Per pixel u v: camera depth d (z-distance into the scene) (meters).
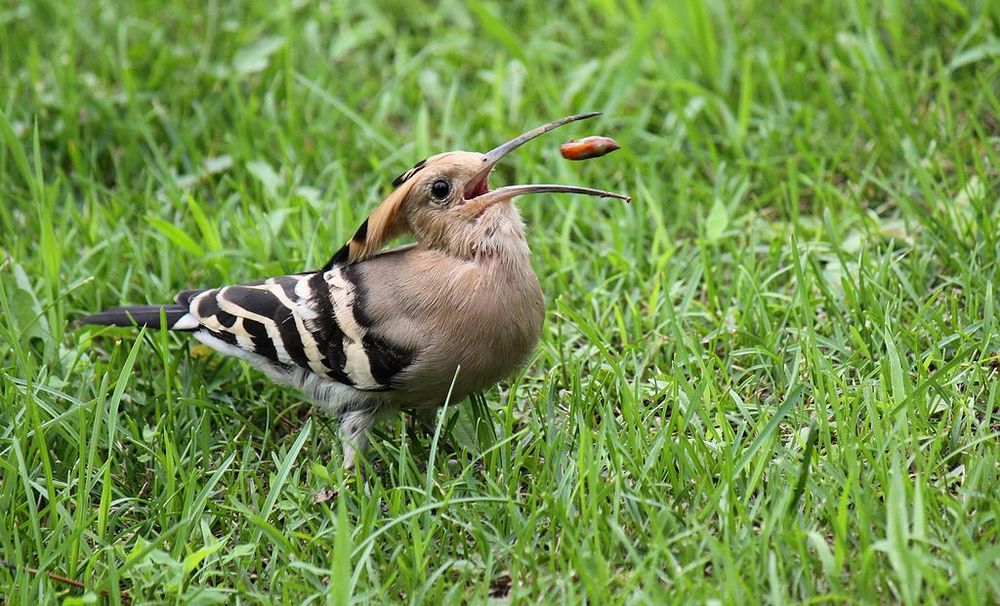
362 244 9.92
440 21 16.66
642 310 11.85
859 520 8.03
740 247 12.39
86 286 12.03
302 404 11.02
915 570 7.42
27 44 15.93
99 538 8.97
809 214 13.09
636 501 8.66
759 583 7.83
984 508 8.27
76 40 15.76
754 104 14.11
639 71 14.99
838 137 13.66
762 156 13.47
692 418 9.76
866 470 8.81
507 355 9.68
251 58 15.28
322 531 8.83
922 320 10.32
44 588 8.56
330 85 15.06
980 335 10.30
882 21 15.15
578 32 16.16
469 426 10.08
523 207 13.38
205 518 9.38
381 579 8.54
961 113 13.64
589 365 10.90
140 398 10.75
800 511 8.52
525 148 13.98
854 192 12.66
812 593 7.78
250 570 8.95
